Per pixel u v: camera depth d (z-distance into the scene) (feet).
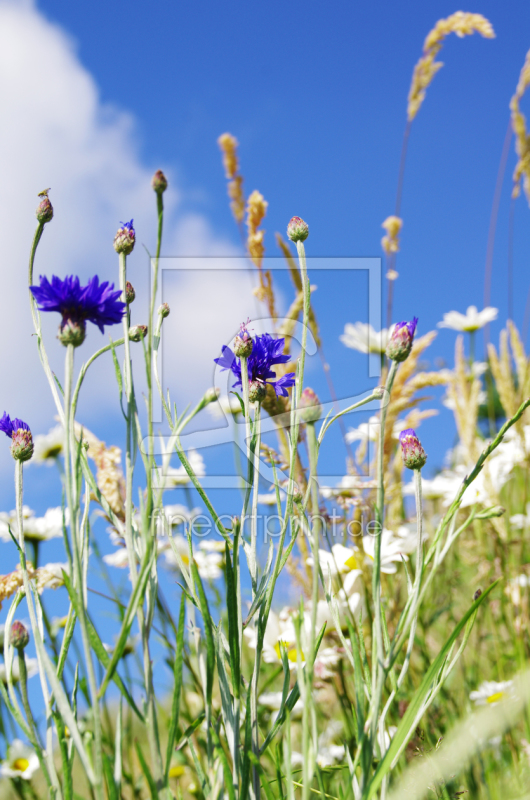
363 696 1.46
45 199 1.60
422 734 1.84
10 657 1.42
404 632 1.37
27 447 1.47
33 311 1.57
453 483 3.35
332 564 2.20
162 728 2.42
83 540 1.43
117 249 1.50
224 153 3.43
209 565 2.43
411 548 2.56
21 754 2.22
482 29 3.50
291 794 1.34
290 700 1.49
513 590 2.89
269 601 1.50
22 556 1.43
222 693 1.51
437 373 2.88
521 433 3.31
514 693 1.76
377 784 1.32
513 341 3.54
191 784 2.24
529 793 2.03
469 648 2.96
